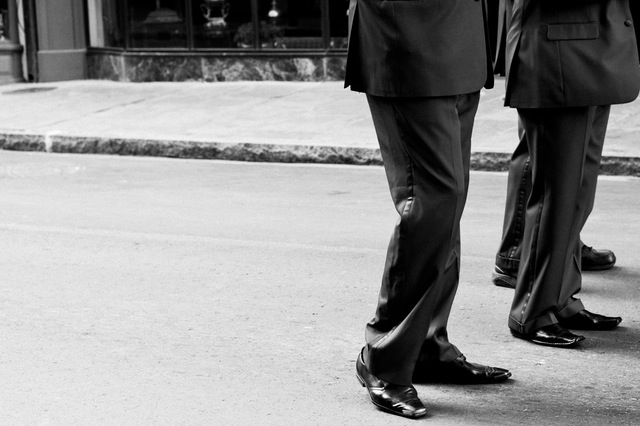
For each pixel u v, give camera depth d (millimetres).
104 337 4879
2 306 5402
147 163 10133
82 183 9125
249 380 4301
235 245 6652
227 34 14250
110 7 15141
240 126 11023
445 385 4199
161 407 4027
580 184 4582
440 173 3686
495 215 7422
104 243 6766
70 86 14797
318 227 7148
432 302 3824
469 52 3717
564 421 3846
